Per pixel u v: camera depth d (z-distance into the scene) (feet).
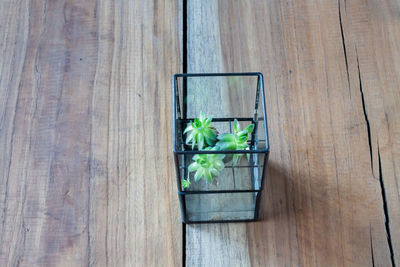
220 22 3.76
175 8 3.78
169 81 3.63
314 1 3.79
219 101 3.25
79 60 3.69
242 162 3.09
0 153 3.51
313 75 3.63
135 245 3.34
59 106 3.59
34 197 3.43
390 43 3.68
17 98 3.62
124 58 3.68
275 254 3.32
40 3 3.81
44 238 3.36
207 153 2.97
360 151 3.48
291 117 3.55
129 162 3.48
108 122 3.56
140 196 3.42
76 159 3.49
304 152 3.49
